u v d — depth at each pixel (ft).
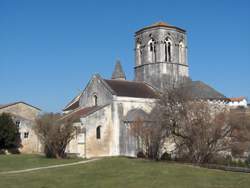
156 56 201.57
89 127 171.53
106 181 91.76
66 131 161.07
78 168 117.39
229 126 128.26
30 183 93.66
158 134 143.54
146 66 204.64
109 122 178.29
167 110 137.39
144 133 150.41
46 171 115.55
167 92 146.00
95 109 176.24
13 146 210.18
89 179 96.02
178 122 133.80
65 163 139.95
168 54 203.82
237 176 91.30
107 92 182.80
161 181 87.86
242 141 129.49
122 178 94.32
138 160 135.13
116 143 177.27
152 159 144.46
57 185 90.38
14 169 127.54
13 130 208.44
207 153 126.72
